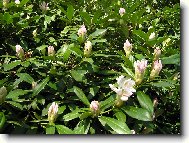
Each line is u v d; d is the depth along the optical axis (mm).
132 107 624
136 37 854
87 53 705
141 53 838
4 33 834
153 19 1047
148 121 660
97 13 826
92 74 763
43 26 929
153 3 1144
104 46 840
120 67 796
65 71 726
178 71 792
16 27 826
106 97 708
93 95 687
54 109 626
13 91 666
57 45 886
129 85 629
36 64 723
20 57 736
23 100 661
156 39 795
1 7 829
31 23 909
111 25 910
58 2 977
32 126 657
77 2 1002
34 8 990
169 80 679
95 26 864
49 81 713
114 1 1026
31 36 877
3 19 777
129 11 946
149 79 670
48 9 964
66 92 694
